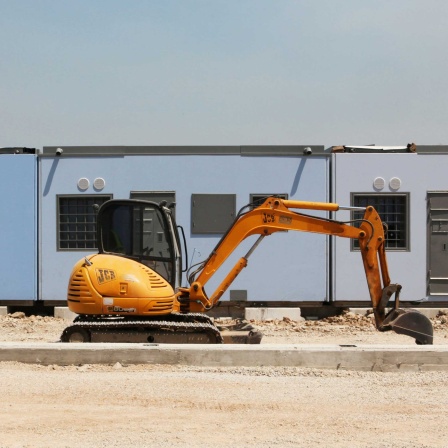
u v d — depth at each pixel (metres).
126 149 23.92
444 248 23.91
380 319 16.50
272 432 10.41
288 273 23.72
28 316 24.17
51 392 12.43
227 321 22.53
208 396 12.21
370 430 10.53
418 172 23.91
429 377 13.80
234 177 23.83
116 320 16.53
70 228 24.02
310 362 14.42
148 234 16.75
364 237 16.67
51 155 23.94
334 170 23.84
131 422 10.80
